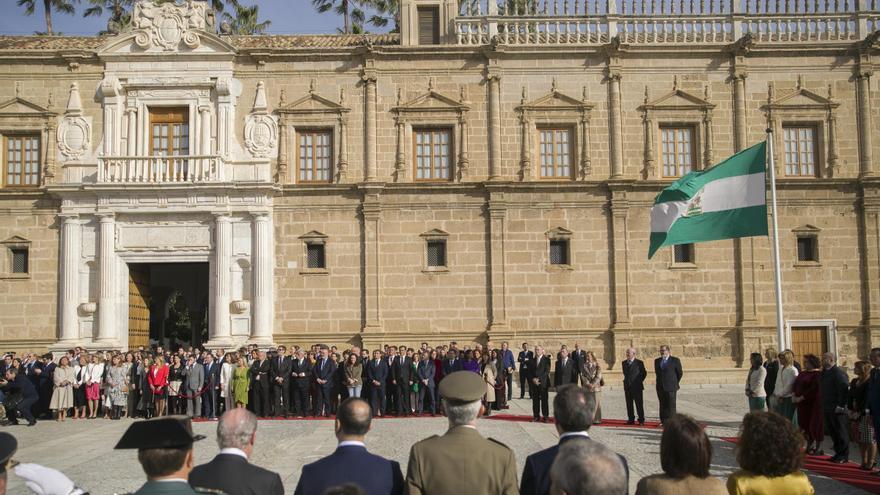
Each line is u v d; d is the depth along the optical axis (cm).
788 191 3603
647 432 2092
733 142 3634
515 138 3628
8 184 3594
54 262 3500
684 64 3656
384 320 3522
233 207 3438
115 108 3550
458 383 663
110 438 2195
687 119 3644
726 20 3694
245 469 643
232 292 3428
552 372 3456
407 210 3572
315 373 2686
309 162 3625
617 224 3569
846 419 1670
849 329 3562
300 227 3547
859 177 3606
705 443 608
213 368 2698
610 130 3625
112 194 3409
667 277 3566
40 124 3588
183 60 3569
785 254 3581
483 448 642
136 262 3441
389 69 3631
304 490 637
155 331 5075
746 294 3553
